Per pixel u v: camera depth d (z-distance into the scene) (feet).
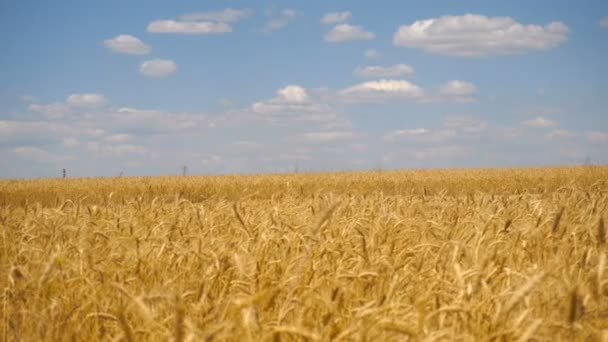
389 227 26.66
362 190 110.63
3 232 28.60
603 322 16.70
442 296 17.47
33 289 18.90
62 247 25.04
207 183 115.34
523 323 15.28
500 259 21.58
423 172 158.51
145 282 20.49
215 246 24.30
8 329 17.22
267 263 19.36
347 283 18.97
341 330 14.56
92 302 17.69
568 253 23.53
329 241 23.77
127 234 28.81
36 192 102.89
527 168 168.25
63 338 16.43
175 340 13.16
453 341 14.17
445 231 27.17
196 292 17.62
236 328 14.12
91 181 130.72
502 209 34.58
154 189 104.88
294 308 15.94
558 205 38.06
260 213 35.83
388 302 15.84
